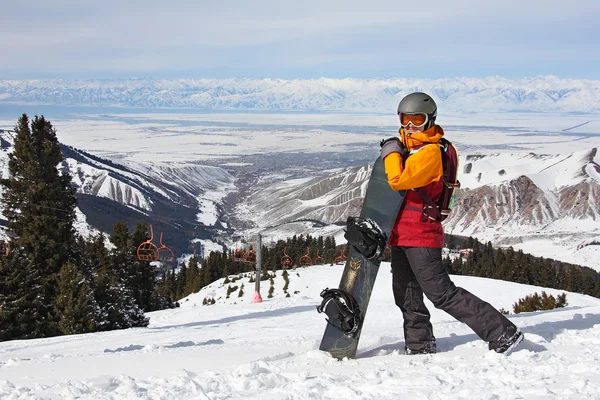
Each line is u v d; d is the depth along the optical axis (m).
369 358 3.89
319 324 12.46
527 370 3.19
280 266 72.38
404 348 4.41
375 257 3.78
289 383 3.18
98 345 10.43
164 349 5.68
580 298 26.41
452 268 60.31
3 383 3.77
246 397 2.97
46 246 24.75
